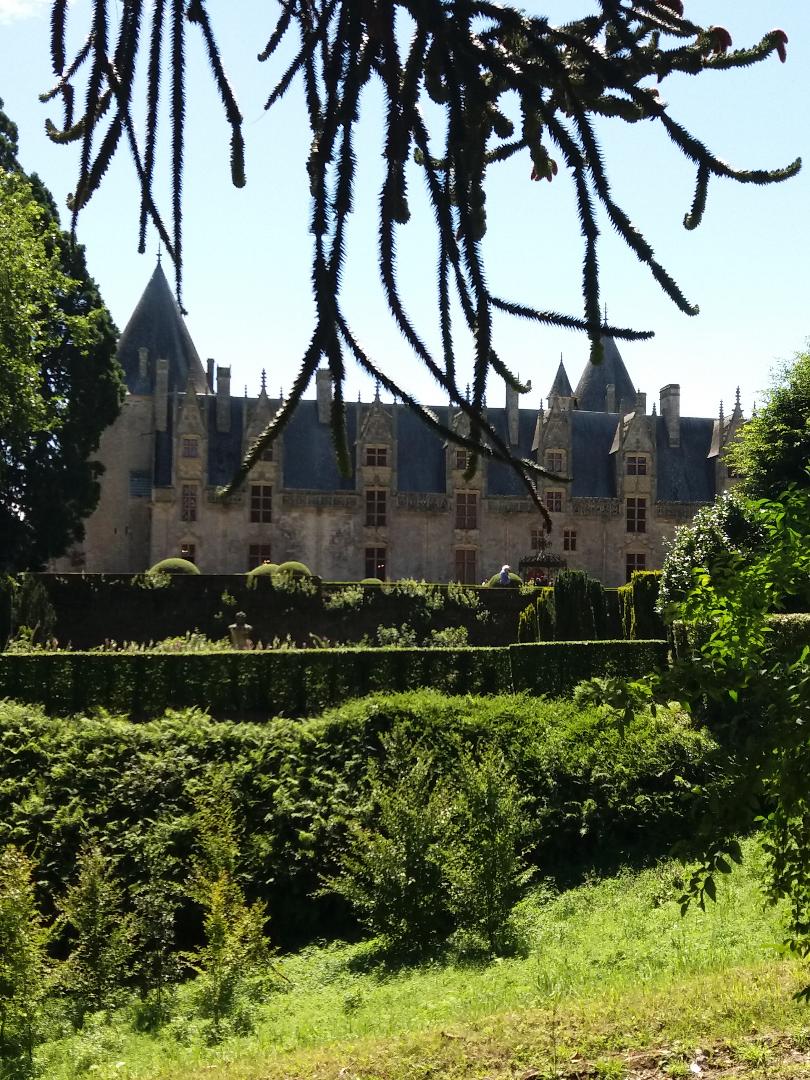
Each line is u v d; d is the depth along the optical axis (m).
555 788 15.88
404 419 61.09
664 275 2.75
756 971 8.18
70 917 12.82
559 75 2.72
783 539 5.02
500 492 59.84
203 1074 8.17
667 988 8.25
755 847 12.75
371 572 58.03
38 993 11.30
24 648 28.94
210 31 2.73
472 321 2.73
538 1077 6.25
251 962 12.48
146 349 61.44
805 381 40.75
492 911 12.83
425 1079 6.66
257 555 56.84
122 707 22.91
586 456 62.62
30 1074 9.78
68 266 46.75
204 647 30.95
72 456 47.19
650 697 5.11
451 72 2.73
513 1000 9.32
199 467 56.59
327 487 57.94
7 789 16.17
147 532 58.84
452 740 16.86
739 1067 5.88
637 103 2.95
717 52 2.98
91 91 2.70
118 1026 11.37
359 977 12.38
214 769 16.64
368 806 15.55
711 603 5.04
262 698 23.23
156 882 14.43
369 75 2.70
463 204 2.77
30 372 33.56
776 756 4.70
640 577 26.45
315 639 31.78
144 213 2.73
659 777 15.78
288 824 15.69
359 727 17.27
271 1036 9.99
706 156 2.83
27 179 41.16
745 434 42.78
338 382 2.55
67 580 36.56
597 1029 7.16
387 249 2.64
